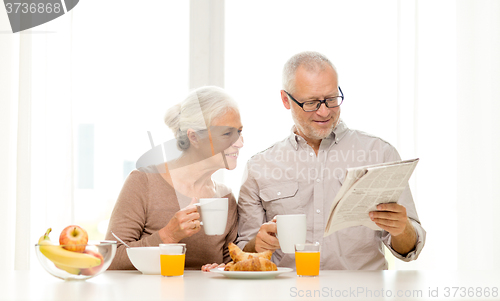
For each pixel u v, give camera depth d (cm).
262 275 101
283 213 172
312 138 170
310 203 173
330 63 164
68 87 208
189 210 129
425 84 210
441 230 205
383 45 215
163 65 132
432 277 104
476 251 204
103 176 208
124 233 142
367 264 165
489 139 207
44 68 209
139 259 114
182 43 215
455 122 208
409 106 209
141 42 211
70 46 209
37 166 206
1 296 75
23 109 204
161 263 108
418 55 210
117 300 70
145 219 148
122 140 139
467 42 210
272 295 77
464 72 210
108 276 110
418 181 207
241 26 219
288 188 173
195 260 152
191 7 222
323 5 218
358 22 216
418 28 211
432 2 212
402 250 146
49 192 205
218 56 217
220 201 127
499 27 210
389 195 113
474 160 206
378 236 166
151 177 146
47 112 208
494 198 206
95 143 207
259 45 218
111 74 200
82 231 97
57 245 93
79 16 210
